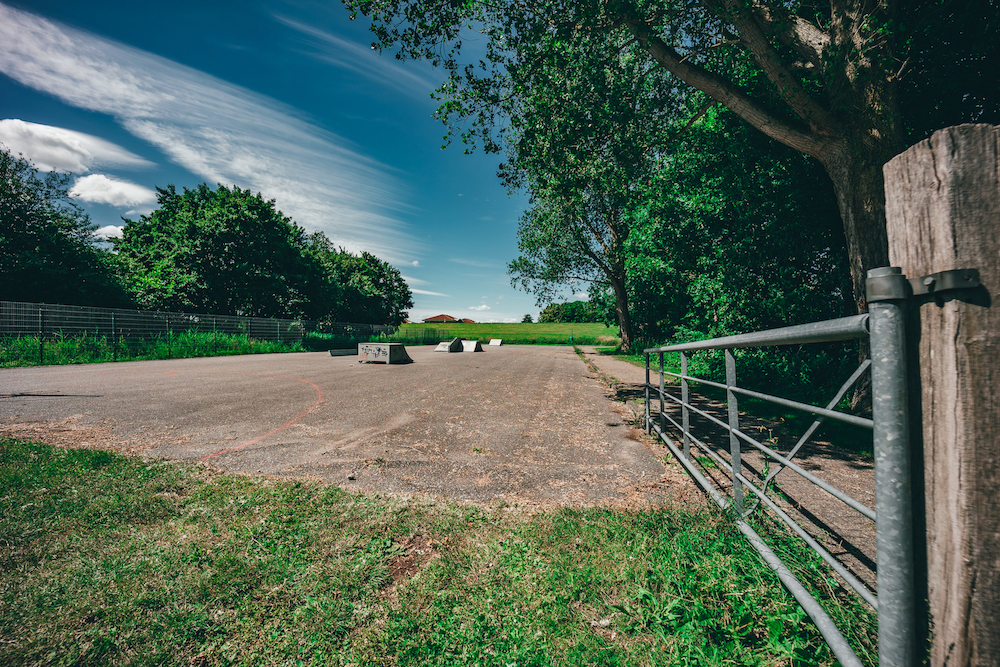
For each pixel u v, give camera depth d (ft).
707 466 13.58
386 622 6.00
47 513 9.07
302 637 5.71
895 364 3.36
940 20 20.56
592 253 88.79
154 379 34.81
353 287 142.72
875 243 20.21
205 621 5.96
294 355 74.64
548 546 7.96
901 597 3.39
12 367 45.21
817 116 20.63
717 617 5.88
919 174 3.19
